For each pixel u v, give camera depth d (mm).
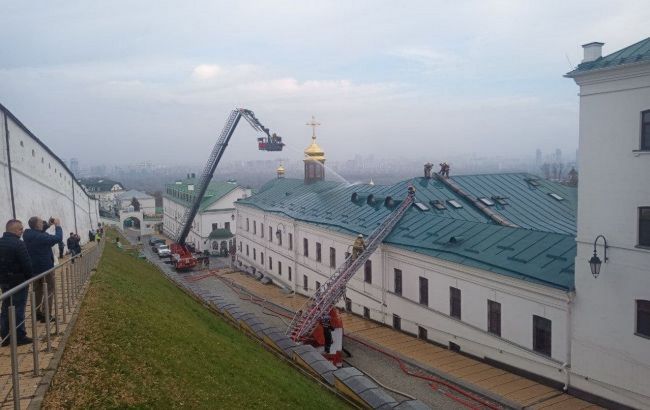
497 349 24766
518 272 23500
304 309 31531
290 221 47750
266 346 23797
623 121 19000
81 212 51844
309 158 58688
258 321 26750
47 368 10766
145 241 96438
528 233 26438
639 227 18859
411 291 30922
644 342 18750
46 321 11688
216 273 61125
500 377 23578
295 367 21109
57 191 36312
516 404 20703
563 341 21516
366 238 34625
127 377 11578
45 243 13391
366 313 35531
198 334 17562
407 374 25016
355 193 43000
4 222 22266
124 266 29188
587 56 20062
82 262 19266
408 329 31234
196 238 83875
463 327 26859
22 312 11859
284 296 46844
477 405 21203
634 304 19016
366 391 17484
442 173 41344
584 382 20797
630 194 18938
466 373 24266
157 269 42312
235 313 28562
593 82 19766
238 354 17531
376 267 34125
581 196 20562
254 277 57688
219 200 82125
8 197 23094
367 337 30859
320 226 41531
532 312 22922
